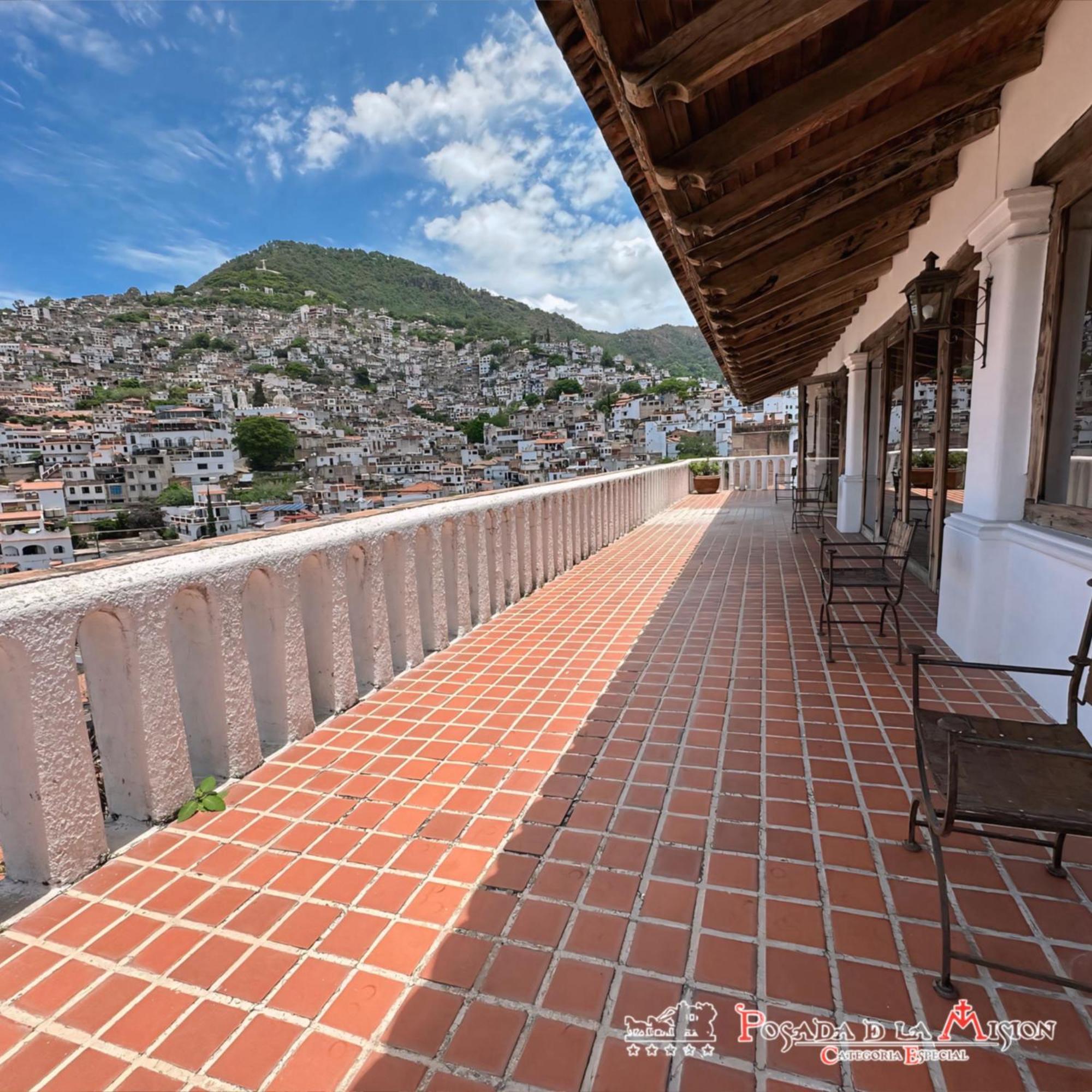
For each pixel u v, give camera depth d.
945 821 1.48
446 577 4.73
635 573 7.16
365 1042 1.48
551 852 2.17
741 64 1.85
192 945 1.81
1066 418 3.20
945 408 5.20
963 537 3.76
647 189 3.06
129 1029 1.55
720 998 1.56
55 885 2.05
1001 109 3.32
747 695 3.46
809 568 6.90
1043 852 2.04
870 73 2.26
